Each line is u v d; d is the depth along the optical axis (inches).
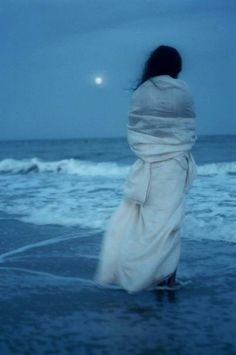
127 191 140.0
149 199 137.4
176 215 136.4
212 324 121.0
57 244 218.7
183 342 109.7
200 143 1453.0
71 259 191.8
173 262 138.7
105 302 139.3
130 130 140.0
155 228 134.9
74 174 645.3
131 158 1117.7
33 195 380.5
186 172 140.6
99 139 2266.2
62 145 1863.9
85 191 396.2
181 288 152.5
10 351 105.7
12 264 185.2
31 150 1601.9
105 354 103.7
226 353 103.7
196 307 134.3
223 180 487.8
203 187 414.0
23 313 130.6
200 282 159.3
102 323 122.3
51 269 177.3
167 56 139.2
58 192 395.5
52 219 278.2
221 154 1147.3
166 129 135.8
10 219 283.1
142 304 137.3
